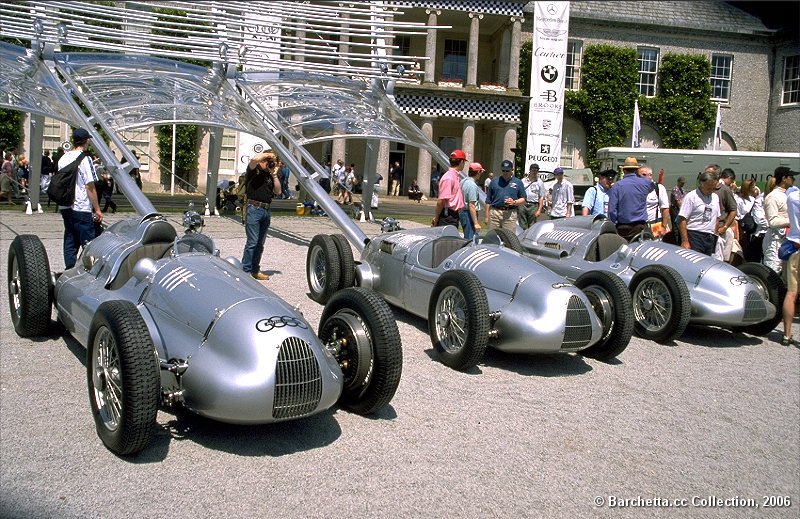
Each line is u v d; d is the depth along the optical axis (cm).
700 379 658
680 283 755
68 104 1272
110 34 1481
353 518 365
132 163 966
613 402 575
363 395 490
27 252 626
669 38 3656
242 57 1589
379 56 1677
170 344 448
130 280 519
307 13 1617
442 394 562
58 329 681
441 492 400
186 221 593
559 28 2475
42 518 347
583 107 3528
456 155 994
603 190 1210
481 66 3934
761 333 847
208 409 418
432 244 744
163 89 1573
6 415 474
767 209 952
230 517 359
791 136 3631
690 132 3625
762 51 3741
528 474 432
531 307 615
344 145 3394
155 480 394
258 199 928
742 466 468
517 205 1271
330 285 818
